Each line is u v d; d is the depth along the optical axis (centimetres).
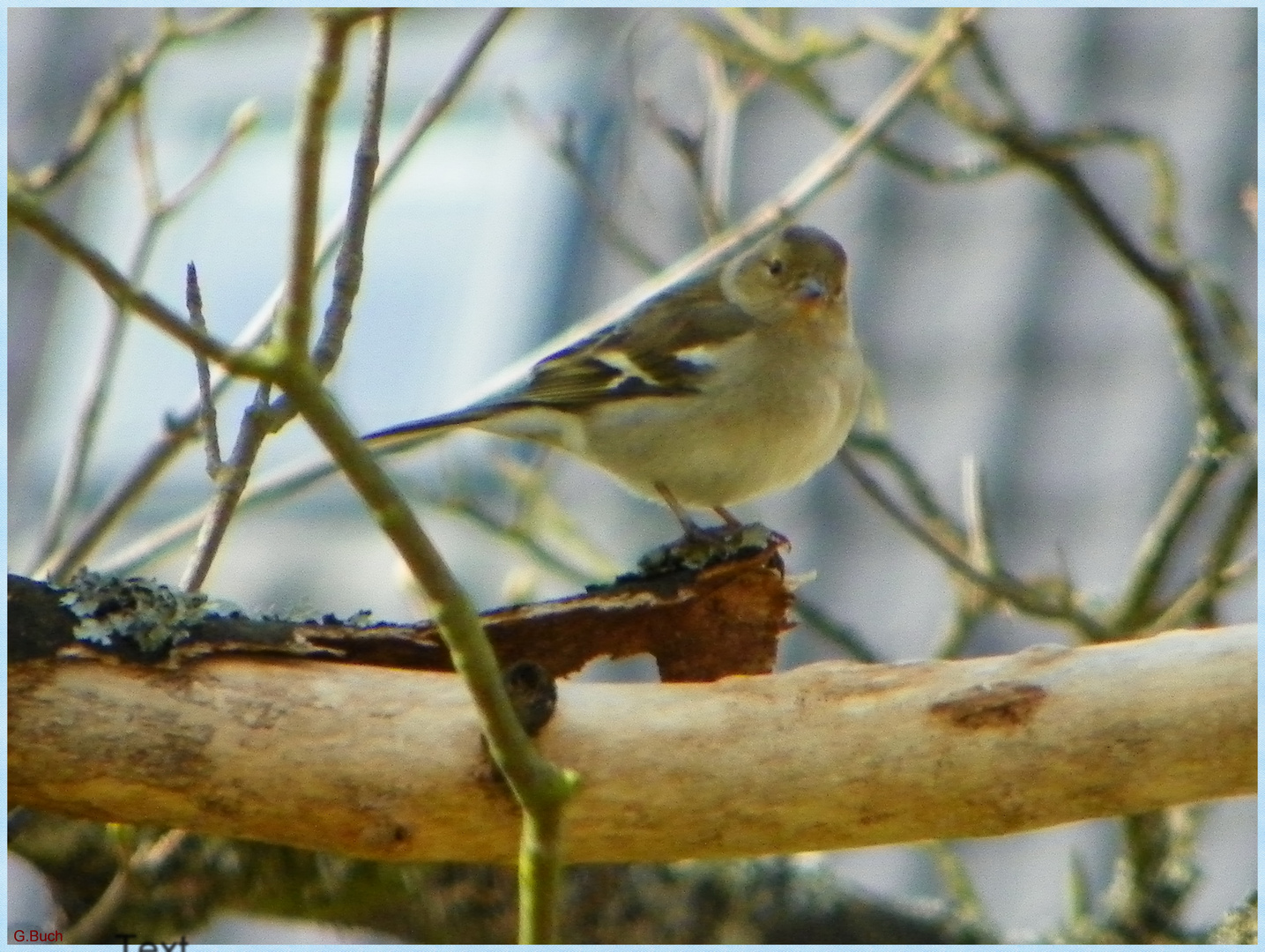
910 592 1389
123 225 1784
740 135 1612
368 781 681
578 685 703
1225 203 1420
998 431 1433
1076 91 1522
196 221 1786
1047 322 1476
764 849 703
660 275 1148
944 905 1058
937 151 1541
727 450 1016
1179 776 684
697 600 784
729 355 1013
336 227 889
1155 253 1156
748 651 796
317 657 702
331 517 1597
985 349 1474
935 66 1095
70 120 1844
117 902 878
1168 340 1434
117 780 679
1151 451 1389
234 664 692
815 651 1373
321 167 521
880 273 1536
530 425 1038
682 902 980
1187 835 1060
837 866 1304
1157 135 1480
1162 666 686
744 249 1096
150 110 1827
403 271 1683
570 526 1181
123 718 676
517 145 1691
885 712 691
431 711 688
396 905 951
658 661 796
